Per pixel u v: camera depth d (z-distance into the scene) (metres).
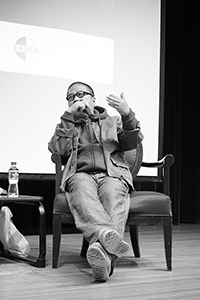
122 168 2.20
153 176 3.69
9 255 2.39
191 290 1.70
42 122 3.37
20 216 3.60
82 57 3.53
